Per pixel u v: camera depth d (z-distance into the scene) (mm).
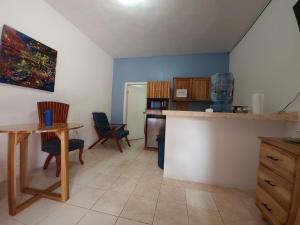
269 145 1293
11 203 1338
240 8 2260
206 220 1401
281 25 1876
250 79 2707
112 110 4574
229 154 1982
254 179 1926
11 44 1841
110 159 2871
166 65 4262
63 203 1539
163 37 3229
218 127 1999
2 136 1827
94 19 2666
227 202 1674
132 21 2684
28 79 2066
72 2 2260
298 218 970
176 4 2219
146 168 2500
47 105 2188
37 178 2010
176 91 3832
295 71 1639
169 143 2148
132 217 1392
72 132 3061
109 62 4316
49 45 2381
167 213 1466
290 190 1027
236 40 3244
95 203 1562
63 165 1556
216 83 3121
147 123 3744
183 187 1938
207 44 3492
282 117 1666
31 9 2072
